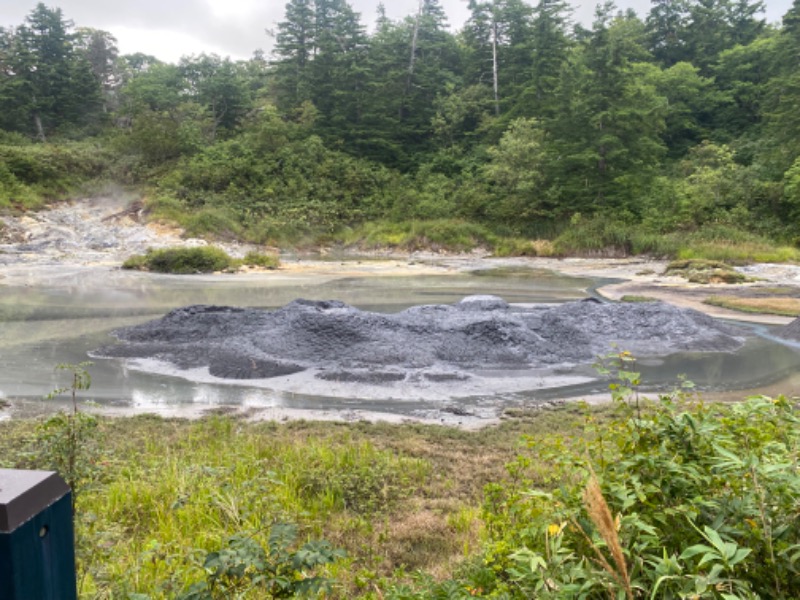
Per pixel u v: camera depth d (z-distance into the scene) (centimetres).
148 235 3406
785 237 3353
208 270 2659
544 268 2980
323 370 1100
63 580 141
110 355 1209
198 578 354
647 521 269
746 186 3669
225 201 3859
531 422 832
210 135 4869
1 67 5181
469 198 4062
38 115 4975
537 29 4566
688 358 1219
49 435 383
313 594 276
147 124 4388
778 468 252
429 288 2261
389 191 4306
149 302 1844
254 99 5891
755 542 248
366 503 548
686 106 5056
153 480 555
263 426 806
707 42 5675
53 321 1543
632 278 2580
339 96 4750
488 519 443
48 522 136
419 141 5019
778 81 3922
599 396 983
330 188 4234
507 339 1232
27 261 2783
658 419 322
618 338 1339
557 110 3953
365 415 874
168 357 1191
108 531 383
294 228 3784
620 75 3688
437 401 951
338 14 5316
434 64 5347
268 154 4353
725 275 2381
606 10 5925
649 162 3950
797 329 1412
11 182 3650
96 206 3778
